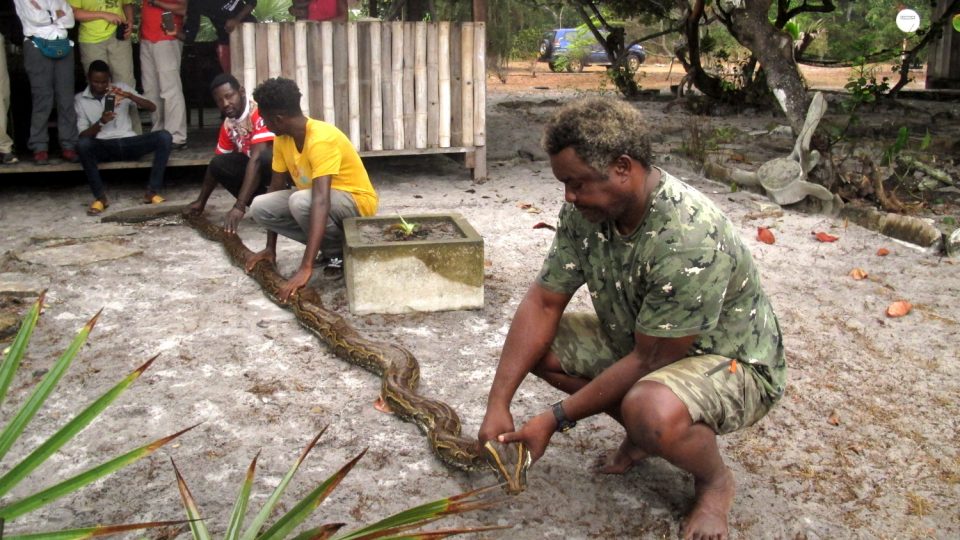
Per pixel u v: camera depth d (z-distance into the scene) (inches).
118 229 332.5
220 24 446.0
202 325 236.4
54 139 462.0
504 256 303.7
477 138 426.0
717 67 833.5
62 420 183.6
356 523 148.1
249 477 106.7
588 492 157.6
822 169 370.0
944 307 253.1
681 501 155.1
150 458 168.2
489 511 151.3
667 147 517.3
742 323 138.7
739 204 374.0
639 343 133.0
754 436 179.3
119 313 245.0
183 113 417.1
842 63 733.3
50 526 145.8
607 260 135.3
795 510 153.7
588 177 120.4
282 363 213.3
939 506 155.9
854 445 176.2
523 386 202.7
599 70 1337.4
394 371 196.2
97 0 395.9
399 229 258.7
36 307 109.2
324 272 276.8
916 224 312.7
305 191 256.8
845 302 257.3
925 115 681.6
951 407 193.5
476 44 414.9
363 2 885.8
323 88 400.2
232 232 297.7
